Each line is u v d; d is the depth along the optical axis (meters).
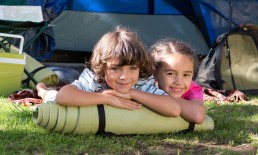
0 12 5.71
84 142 3.18
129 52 3.24
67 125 3.26
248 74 6.11
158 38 7.59
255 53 6.19
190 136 3.51
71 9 7.53
